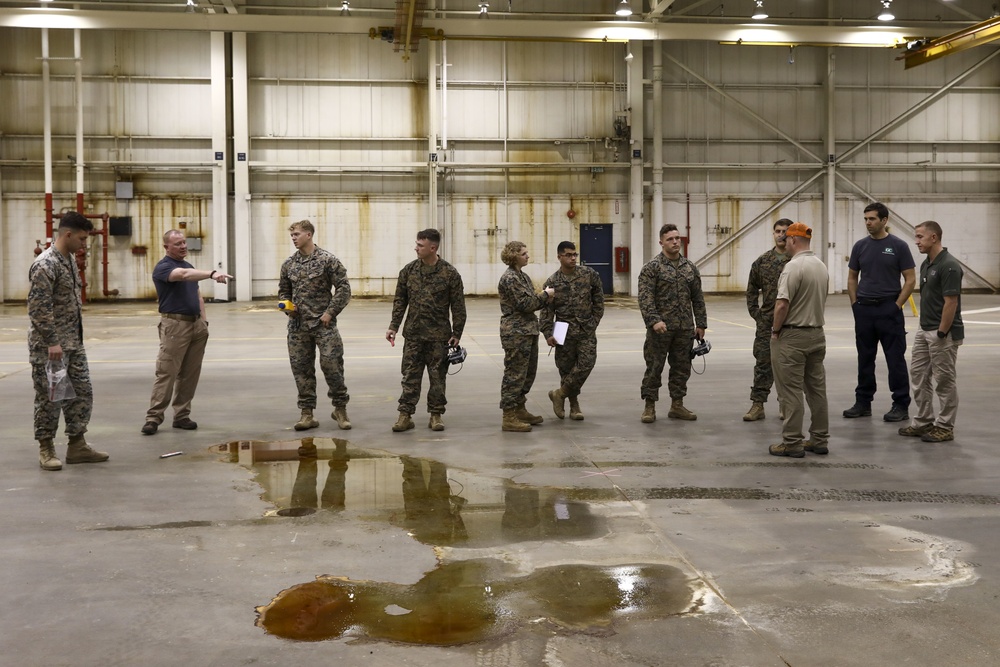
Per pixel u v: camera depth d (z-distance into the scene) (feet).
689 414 24.59
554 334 23.48
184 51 77.82
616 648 10.35
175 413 23.63
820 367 20.13
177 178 78.95
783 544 13.99
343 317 61.46
